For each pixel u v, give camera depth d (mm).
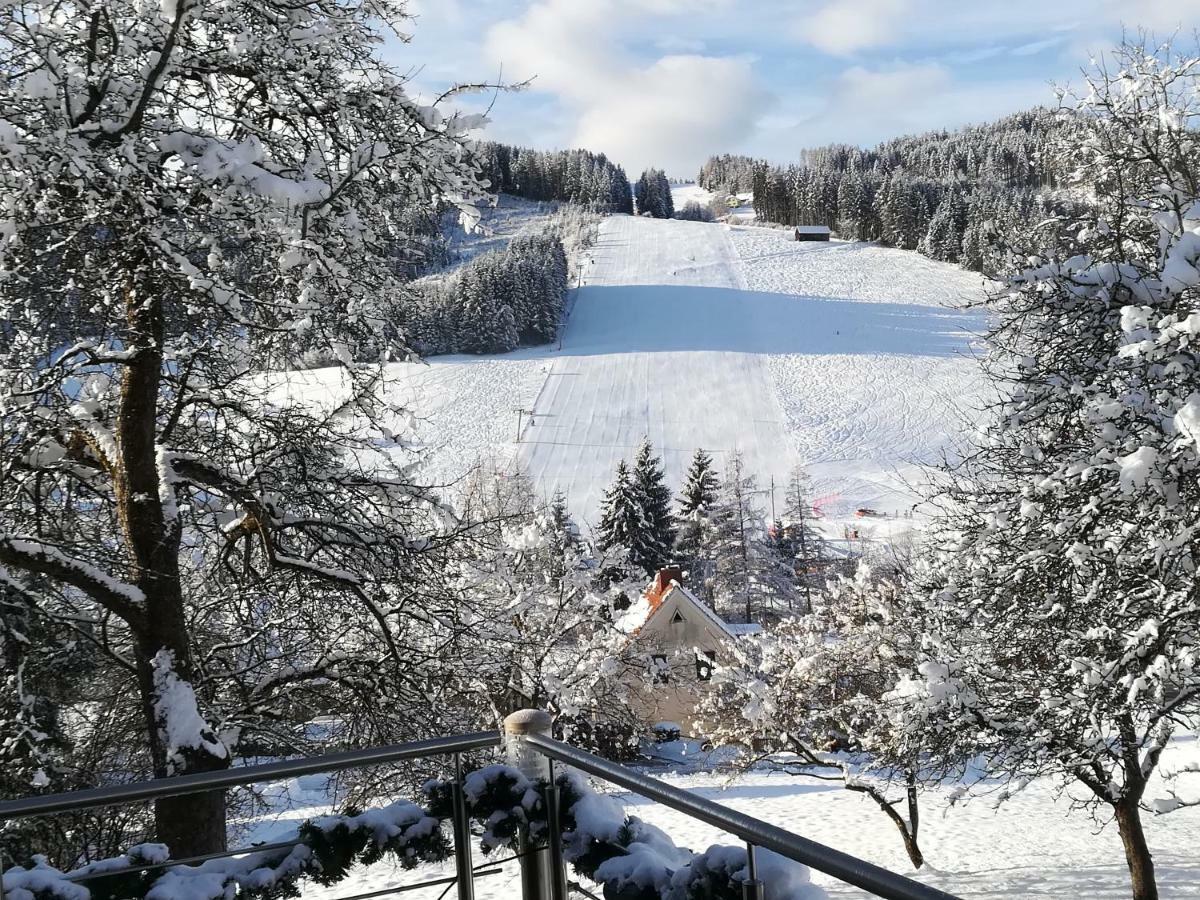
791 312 107625
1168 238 7574
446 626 8219
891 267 127812
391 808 3172
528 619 16969
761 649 22906
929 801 20516
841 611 19875
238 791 7535
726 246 145125
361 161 6062
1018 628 9727
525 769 3094
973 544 9461
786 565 61344
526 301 96500
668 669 19781
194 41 6523
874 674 20156
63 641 8000
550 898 3031
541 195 181000
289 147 6977
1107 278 7906
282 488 7965
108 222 6121
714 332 101500
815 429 77750
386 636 7781
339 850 3064
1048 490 8211
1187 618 7977
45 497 7750
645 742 25828
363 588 7922
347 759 2887
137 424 6898
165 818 6328
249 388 8430
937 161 152875
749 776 25547
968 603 9688
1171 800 9195
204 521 8250
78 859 6180
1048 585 8938
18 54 6020
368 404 7941
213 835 6410
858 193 147500
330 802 7535
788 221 169000
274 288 7105
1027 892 13180
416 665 8031
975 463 9930
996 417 9000
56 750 7949
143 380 6930
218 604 8445
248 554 7875
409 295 7766
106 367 7402
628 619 32156
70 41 6254
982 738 10016
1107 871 13977
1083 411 7629
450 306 76375
